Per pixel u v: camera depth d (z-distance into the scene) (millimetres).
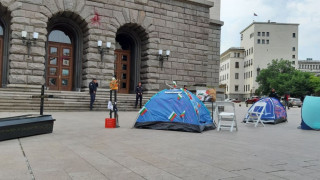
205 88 23359
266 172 4754
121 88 26656
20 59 19922
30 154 5785
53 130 9469
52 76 23422
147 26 24844
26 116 8617
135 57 26156
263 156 6020
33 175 4348
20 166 4848
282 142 8055
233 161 5496
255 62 92625
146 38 25297
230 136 9117
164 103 10680
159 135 8922
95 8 22734
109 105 10766
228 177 4418
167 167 4965
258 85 91750
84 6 22312
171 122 10352
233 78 100875
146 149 6543
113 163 5184
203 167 5000
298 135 9703
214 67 33125
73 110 18594
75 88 23516
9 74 19969
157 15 25312
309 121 11461
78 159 5438
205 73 27547
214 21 33031
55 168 4770
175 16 26141
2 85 20656
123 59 26812
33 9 20406
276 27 93688
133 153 6070
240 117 17766
